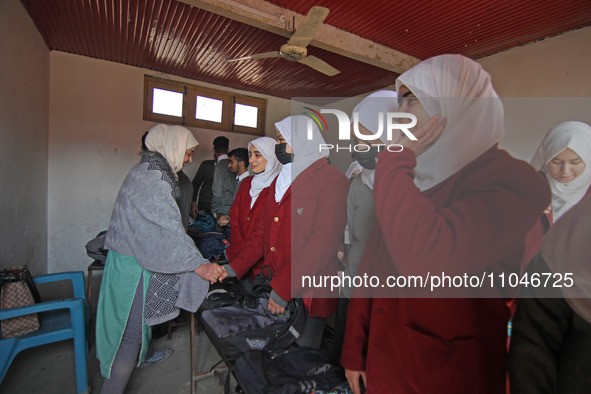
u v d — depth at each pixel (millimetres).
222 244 2281
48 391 1713
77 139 3689
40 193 3244
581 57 2641
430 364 713
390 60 3379
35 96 3025
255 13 2578
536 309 658
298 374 1126
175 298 1440
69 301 1561
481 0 2473
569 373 642
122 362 1388
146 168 1409
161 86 4137
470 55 3348
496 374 693
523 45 3006
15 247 2580
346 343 895
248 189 1951
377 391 787
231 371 1206
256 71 3988
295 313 1330
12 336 1497
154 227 1354
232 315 1461
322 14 2123
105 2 2645
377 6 2645
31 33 2867
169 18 2885
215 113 4512
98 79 3756
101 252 2152
